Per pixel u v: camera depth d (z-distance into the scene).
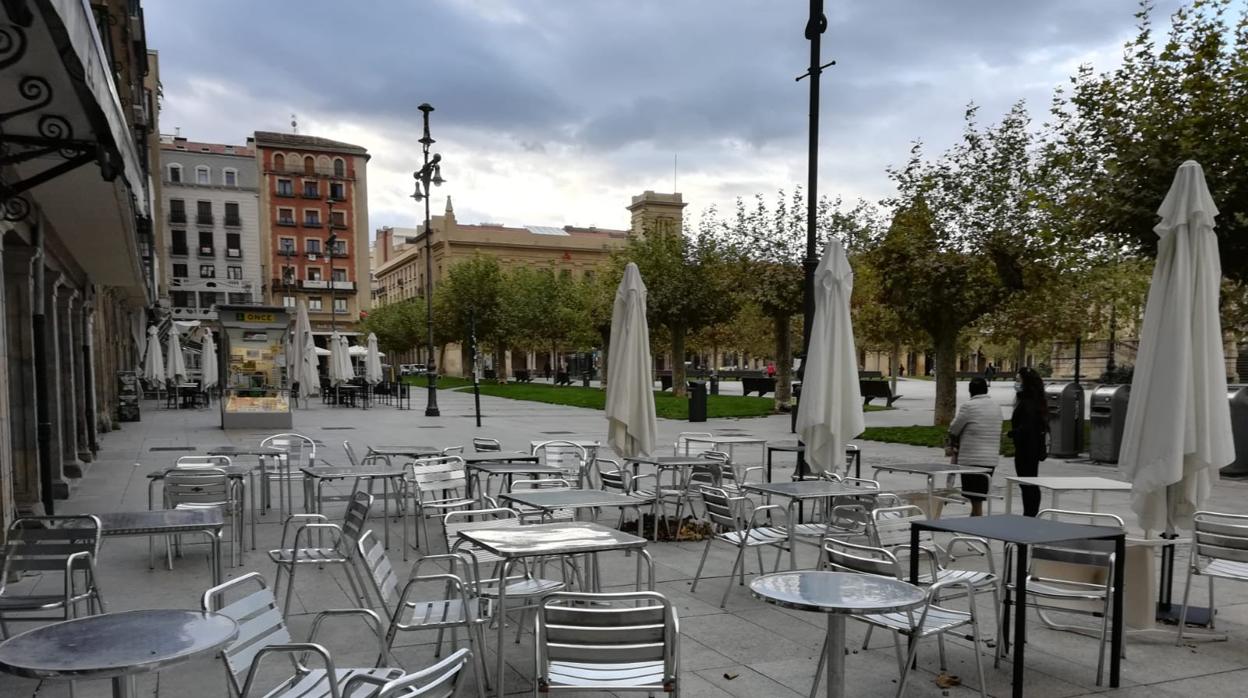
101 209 9.86
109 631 2.98
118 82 16.55
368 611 4.15
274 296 78.62
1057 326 26.42
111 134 5.03
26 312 9.23
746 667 5.00
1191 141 12.05
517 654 5.25
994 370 64.50
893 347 43.66
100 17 13.37
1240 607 6.34
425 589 6.62
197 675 4.78
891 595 3.80
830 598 3.73
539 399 36.31
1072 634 5.71
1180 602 6.47
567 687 3.54
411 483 9.70
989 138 18.92
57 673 2.57
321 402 35.25
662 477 12.47
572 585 6.38
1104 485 6.84
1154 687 4.75
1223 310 20.06
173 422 23.45
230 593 6.48
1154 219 12.78
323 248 80.88
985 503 10.79
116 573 7.12
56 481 10.59
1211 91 12.37
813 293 10.02
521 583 5.29
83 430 14.05
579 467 9.95
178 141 78.25
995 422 8.74
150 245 23.78
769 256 26.41
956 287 18.22
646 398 8.90
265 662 4.99
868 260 20.20
